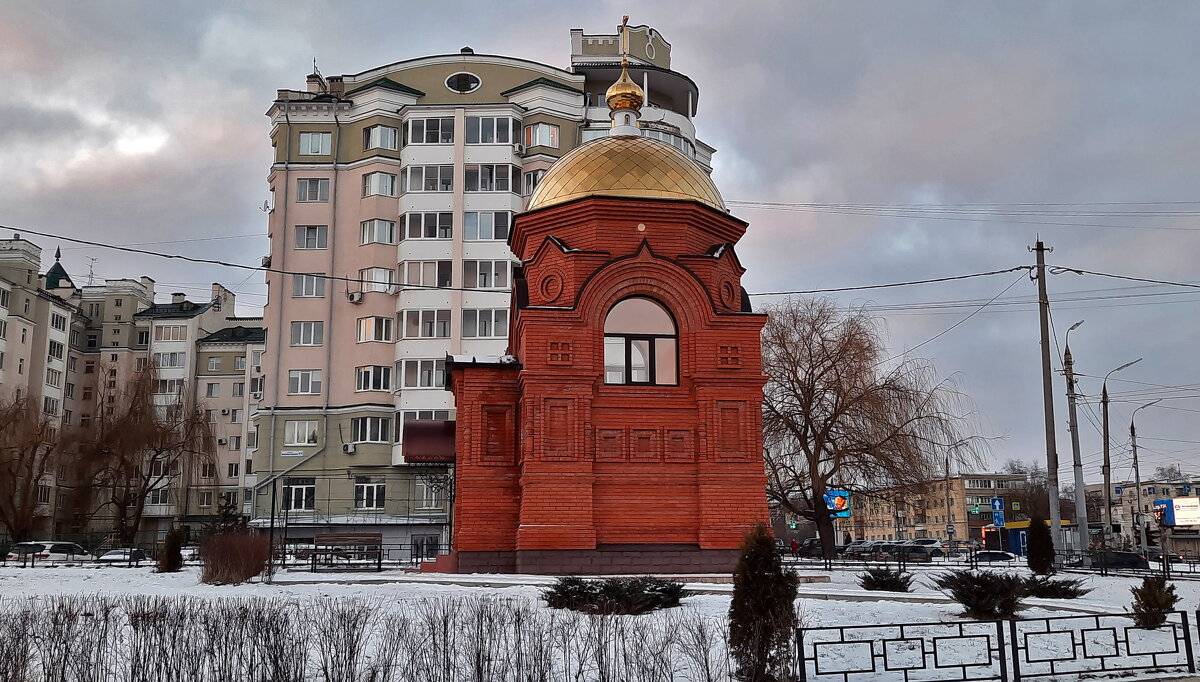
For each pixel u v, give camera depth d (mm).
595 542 22703
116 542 54781
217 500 72562
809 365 36000
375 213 55281
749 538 11711
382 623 13734
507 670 10430
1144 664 13234
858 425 35500
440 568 24453
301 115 57375
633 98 27656
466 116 56094
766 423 36188
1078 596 21172
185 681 10109
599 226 24703
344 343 54875
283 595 18500
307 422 54250
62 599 13781
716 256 24906
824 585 22609
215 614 11383
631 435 23656
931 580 24750
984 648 14031
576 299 23641
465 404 24750
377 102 56375
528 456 22812
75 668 10164
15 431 58812
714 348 24094
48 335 80000
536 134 56938
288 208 56375
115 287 87625
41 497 72438
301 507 53000
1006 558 44656
